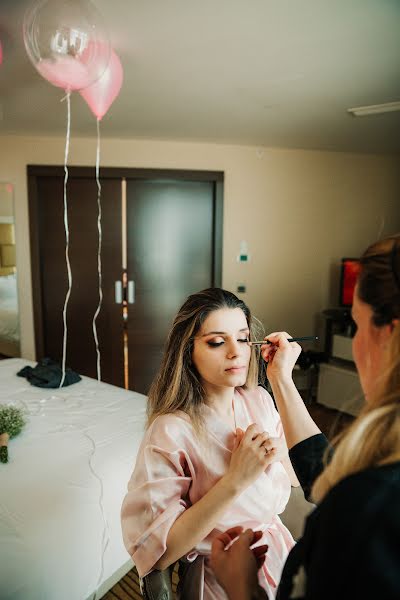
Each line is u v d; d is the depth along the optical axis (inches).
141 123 107.9
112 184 129.3
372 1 53.1
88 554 41.5
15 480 46.8
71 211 129.7
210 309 28.9
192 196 131.9
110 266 132.9
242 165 130.4
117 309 134.8
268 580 27.5
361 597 9.9
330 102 90.3
